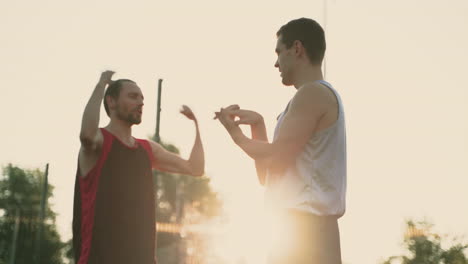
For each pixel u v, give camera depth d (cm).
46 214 4572
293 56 251
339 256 229
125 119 380
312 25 252
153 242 370
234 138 248
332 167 234
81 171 361
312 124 232
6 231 4153
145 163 380
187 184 5594
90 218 350
